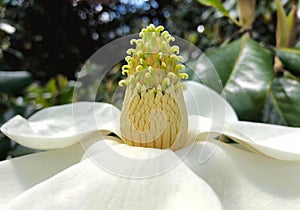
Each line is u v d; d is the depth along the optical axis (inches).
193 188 4.6
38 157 6.1
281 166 5.5
